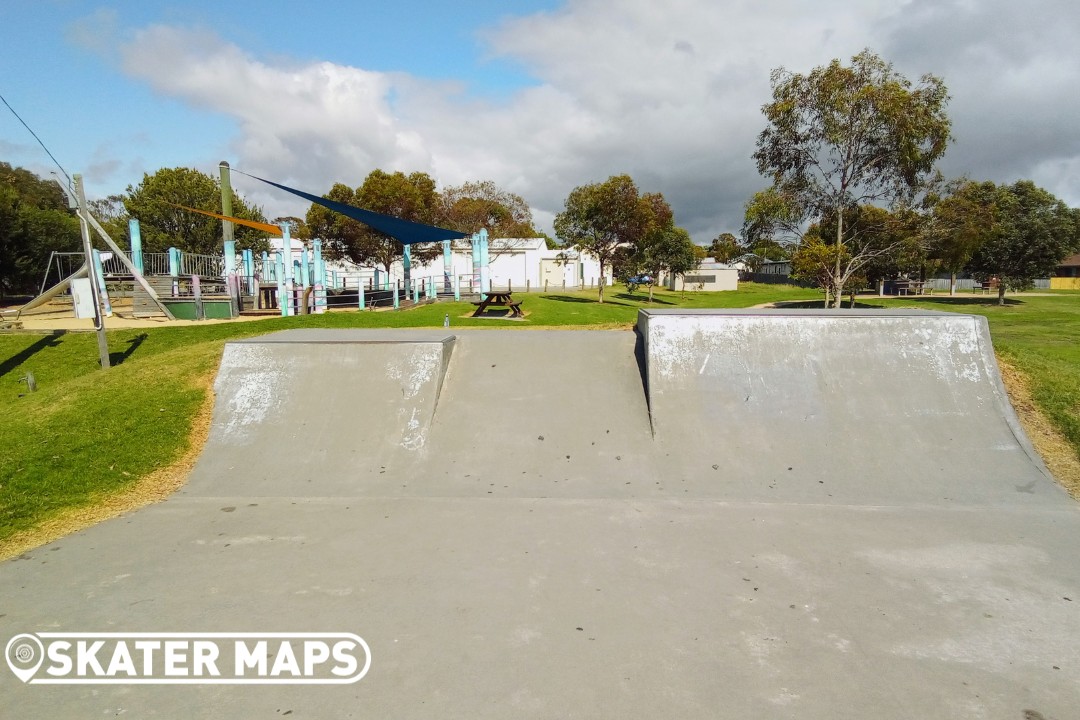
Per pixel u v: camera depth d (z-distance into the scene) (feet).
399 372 22.85
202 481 18.43
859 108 48.83
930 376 21.27
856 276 75.41
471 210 106.32
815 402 20.65
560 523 15.25
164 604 11.72
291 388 22.66
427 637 10.50
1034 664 9.68
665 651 10.03
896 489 17.15
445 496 17.08
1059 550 13.65
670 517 15.56
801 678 9.35
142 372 25.68
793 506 16.25
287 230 57.06
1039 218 112.98
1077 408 20.61
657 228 99.60
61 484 17.89
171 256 69.72
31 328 46.11
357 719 8.61
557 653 10.01
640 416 20.95
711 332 22.94
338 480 18.26
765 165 54.49
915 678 9.35
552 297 93.09
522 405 21.70
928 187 50.72
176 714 8.80
